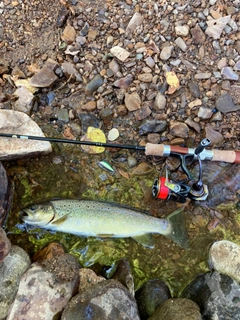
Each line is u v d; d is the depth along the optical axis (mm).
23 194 623
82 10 707
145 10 705
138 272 596
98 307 486
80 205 589
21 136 588
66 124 670
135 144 663
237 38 699
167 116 667
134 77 678
